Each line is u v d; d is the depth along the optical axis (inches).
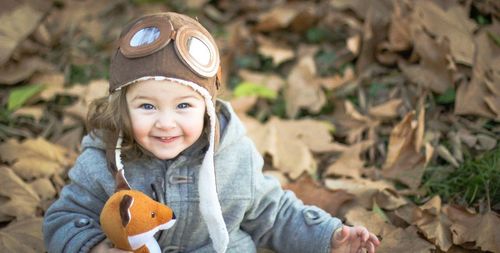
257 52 120.3
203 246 65.5
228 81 113.8
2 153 90.9
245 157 65.2
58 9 128.3
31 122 102.0
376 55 110.7
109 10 129.0
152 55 56.6
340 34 119.3
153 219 56.5
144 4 130.6
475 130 92.0
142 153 62.7
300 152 92.5
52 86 107.8
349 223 77.9
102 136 63.1
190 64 57.0
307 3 125.9
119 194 56.5
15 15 112.0
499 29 102.0
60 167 90.3
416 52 105.2
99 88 103.5
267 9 129.3
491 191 82.0
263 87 107.3
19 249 75.5
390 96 103.1
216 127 62.1
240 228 69.2
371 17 111.3
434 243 74.9
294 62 117.0
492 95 93.7
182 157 62.4
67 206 64.5
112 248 58.9
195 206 62.9
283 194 69.2
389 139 93.2
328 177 90.7
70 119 101.7
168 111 57.9
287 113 103.7
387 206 82.0
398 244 74.0
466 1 107.6
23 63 110.9
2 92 108.0
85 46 120.1
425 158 87.3
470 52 97.3
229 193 64.2
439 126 94.2
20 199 82.7
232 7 131.3
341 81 107.3
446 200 83.3
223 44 120.0
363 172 89.7
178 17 59.4
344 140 99.3
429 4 103.3
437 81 99.6
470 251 75.0
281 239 68.0
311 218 66.8
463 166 86.3
